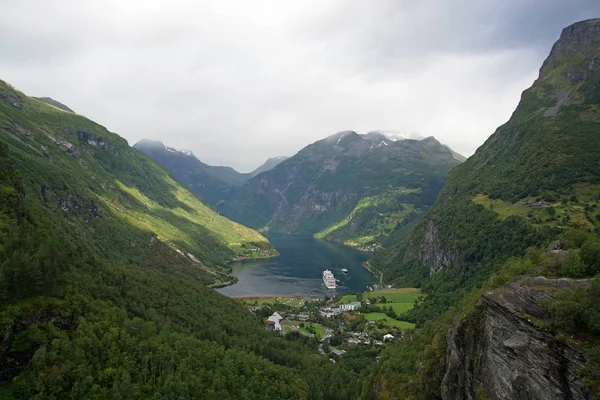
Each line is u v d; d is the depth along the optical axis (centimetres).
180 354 11112
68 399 8000
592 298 5125
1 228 9962
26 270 8950
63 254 11494
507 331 5844
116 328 10350
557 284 5916
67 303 9619
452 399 7012
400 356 11500
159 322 13212
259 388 11350
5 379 7762
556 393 4825
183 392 9400
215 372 11138
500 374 5766
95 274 13612
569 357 4825
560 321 5109
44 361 8150
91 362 8938
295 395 11644
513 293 6138
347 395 12800
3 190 11900
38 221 12631
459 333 7212
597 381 4391
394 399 9550
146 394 9075
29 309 8644
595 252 6253
